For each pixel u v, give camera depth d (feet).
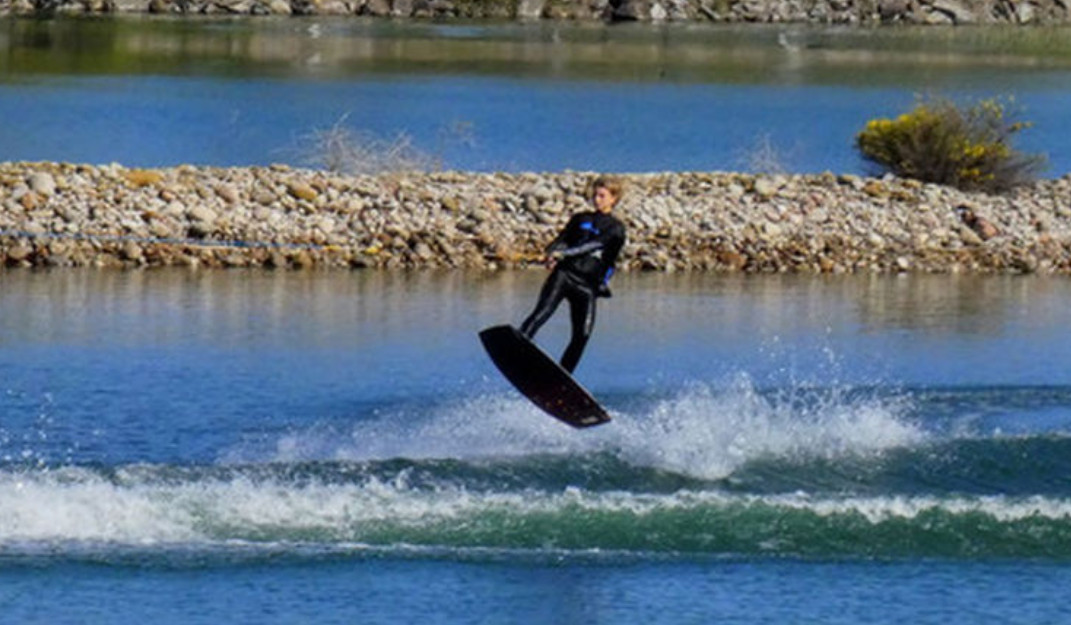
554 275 260.21
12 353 314.55
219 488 234.99
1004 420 278.87
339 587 213.25
